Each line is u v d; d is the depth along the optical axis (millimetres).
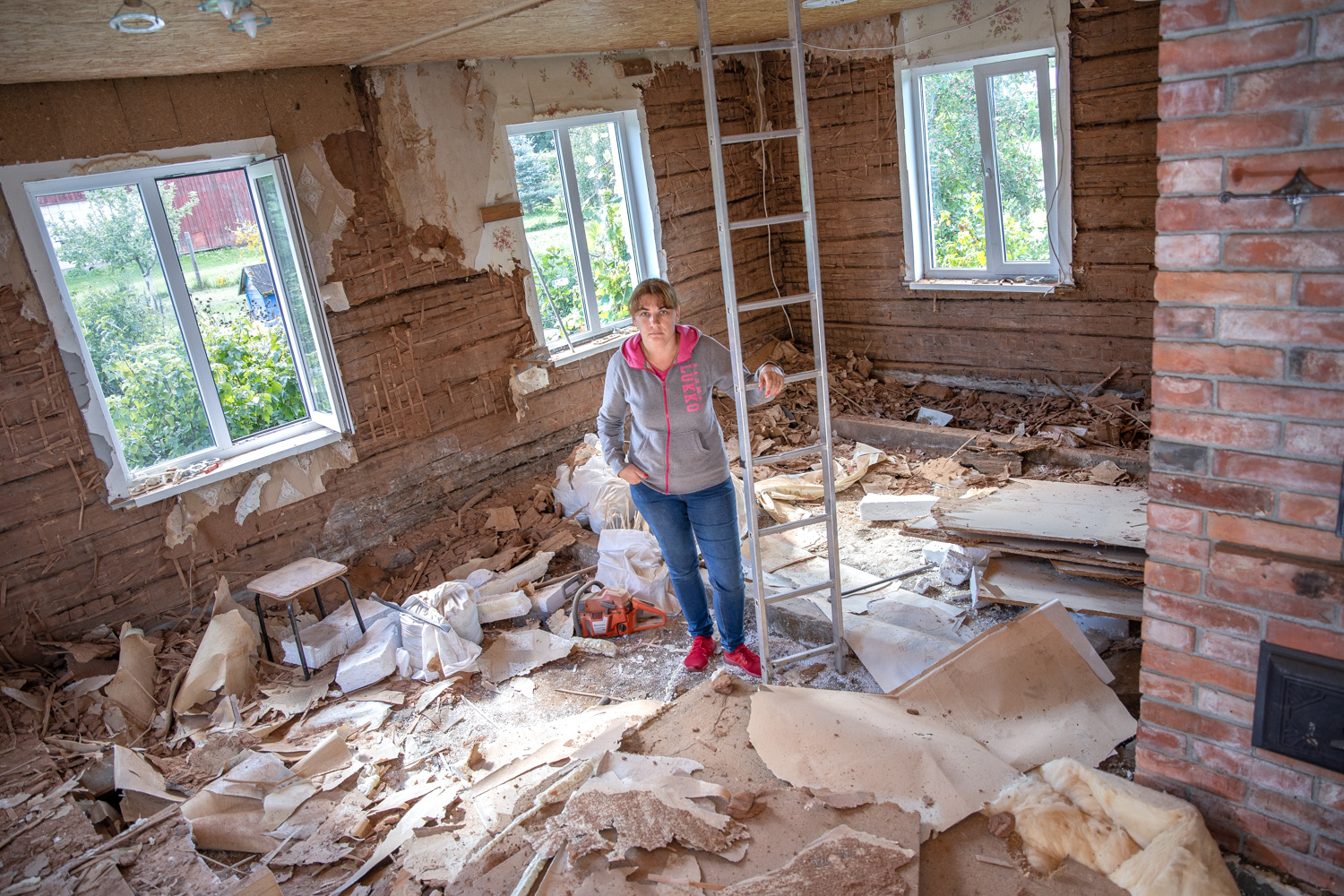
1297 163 1667
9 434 3600
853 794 2348
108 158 3734
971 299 6039
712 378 3059
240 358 4438
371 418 4707
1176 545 2027
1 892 2508
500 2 3396
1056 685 2730
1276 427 1813
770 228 6875
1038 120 5445
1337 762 1884
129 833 2742
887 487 4949
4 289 3535
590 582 4168
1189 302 1866
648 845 2203
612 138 5879
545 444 5566
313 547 4555
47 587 3740
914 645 3326
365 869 2586
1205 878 1940
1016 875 2076
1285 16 1624
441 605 3855
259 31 3166
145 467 4133
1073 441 5035
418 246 4801
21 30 2633
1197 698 2090
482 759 3131
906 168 6035
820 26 5852
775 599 3240
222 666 3562
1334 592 1798
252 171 4254
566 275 5766
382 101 4562
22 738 3268
